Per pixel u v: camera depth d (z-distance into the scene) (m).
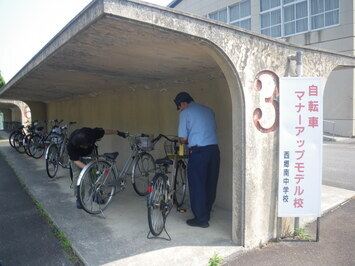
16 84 5.50
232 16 17.39
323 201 4.20
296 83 2.84
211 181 3.44
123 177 4.36
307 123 2.87
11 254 2.85
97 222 3.55
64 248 2.95
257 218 2.87
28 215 3.87
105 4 1.82
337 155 8.88
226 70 2.62
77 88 6.04
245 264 2.59
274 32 15.68
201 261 2.61
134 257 2.69
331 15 13.63
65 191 4.89
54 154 5.83
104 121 6.93
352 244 2.94
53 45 2.89
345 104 13.60
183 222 3.52
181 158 3.96
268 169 2.88
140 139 4.45
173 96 4.74
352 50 13.00
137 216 3.76
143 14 1.98
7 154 9.07
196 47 2.65
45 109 11.23
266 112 2.79
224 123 3.89
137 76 4.29
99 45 2.62
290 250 2.82
